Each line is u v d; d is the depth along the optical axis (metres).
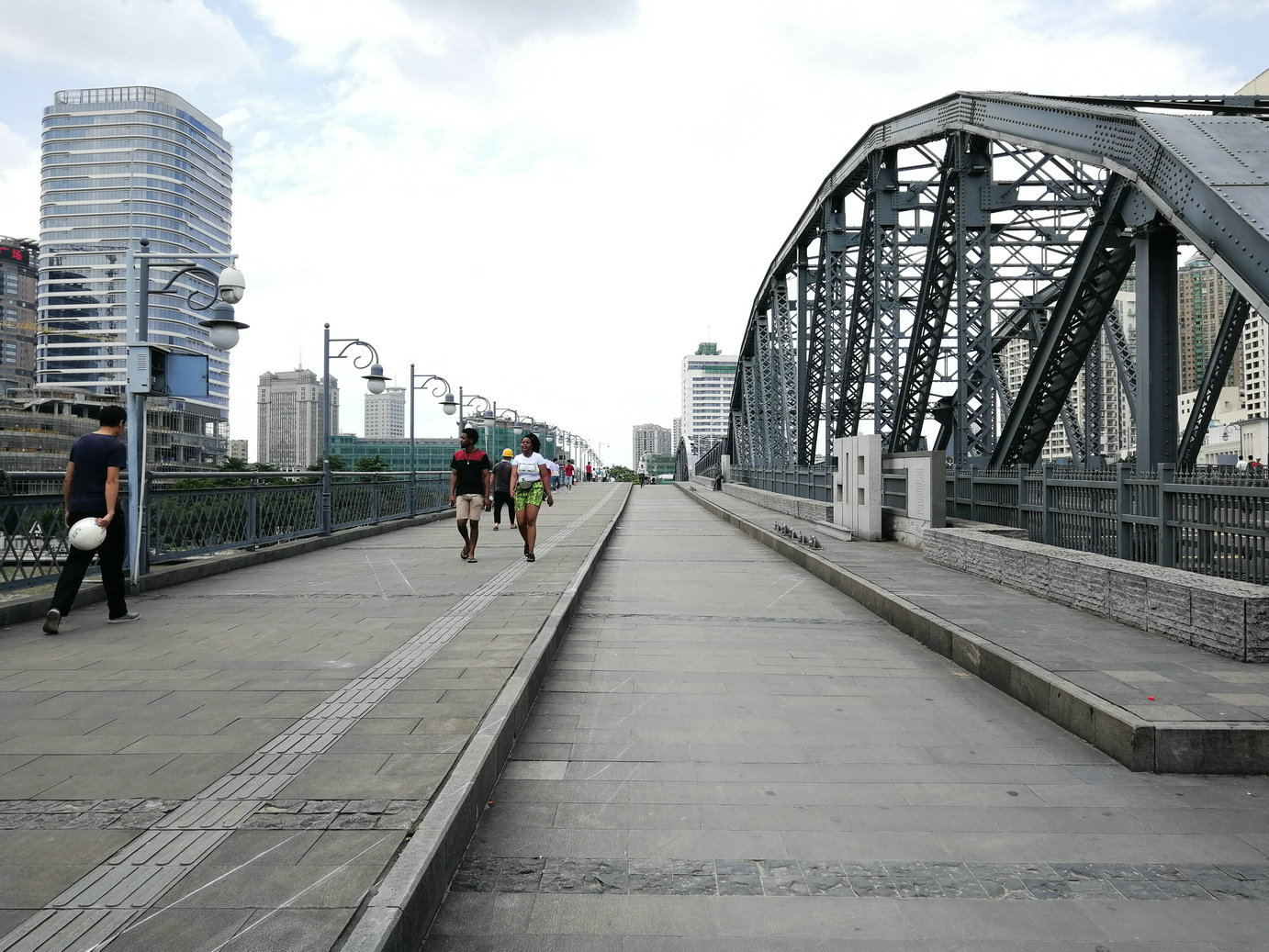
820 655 7.03
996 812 3.85
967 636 6.56
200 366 9.32
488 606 8.09
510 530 18.25
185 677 5.34
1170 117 9.99
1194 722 4.42
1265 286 7.80
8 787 3.47
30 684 5.15
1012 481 12.02
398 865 2.78
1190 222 8.99
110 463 7.07
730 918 2.93
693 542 17.97
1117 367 19.53
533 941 2.76
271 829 3.05
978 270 15.23
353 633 6.78
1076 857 3.42
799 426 30.83
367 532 16.75
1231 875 3.28
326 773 3.62
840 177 24.06
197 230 132.75
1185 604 6.23
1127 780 4.24
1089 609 7.61
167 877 2.69
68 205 124.81
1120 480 8.91
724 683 6.13
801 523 19.58
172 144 127.19
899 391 18.59
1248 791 4.11
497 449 68.62
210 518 10.91
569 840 3.52
